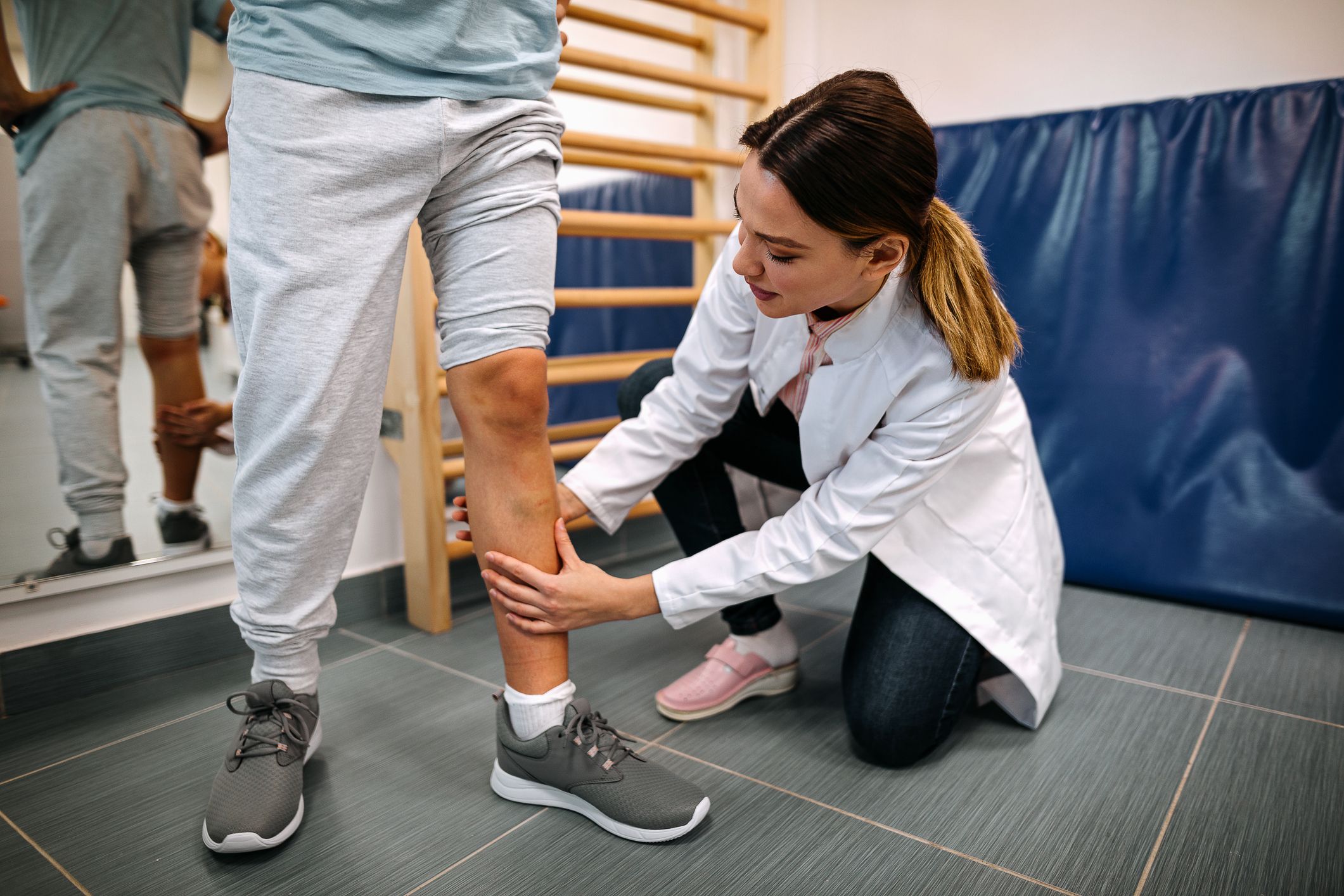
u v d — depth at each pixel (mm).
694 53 1961
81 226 1143
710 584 899
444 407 1822
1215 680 1209
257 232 722
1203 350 1442
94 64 1132
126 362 1196
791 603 1530
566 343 2459
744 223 736
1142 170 1473
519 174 782
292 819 839
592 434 1763
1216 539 1446
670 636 1379
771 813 895
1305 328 1361
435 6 716
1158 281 1471
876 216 684
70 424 1153
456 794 932
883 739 959
